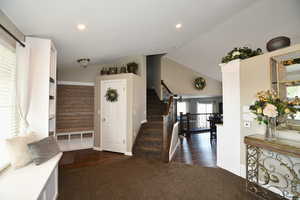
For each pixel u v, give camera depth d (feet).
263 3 9.62
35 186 4.91
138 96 14.98
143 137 13.87
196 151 13.87
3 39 5.88
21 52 6.83
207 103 29.43
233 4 9.14
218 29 12.72
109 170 9.89
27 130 7.30
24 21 6.61
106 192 7.38
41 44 8.02
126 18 8.15
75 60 13.12
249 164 8.30
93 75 15.87
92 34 9.16
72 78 15.02
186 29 11.12
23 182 5.13
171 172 9.53
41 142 6.95
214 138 18.65
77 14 7.02
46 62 8.00
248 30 12.30
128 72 14.70
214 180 8.48
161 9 8.01
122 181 8.43
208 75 23.73
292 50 6.66
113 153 13.52
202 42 15.21
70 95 14.71
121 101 13.88
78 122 14.85
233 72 9.29
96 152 13.83
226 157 9.78
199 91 23.43
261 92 7.13
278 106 6.59
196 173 9.36
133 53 14.55
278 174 7.25
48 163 6.53
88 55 12.52
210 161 11.40
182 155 12.77
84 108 15.20
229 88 9.54
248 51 9.07
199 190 7.52
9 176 5.49
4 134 6.29
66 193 7.30
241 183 8.14
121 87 13.93
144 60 16.29
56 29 7.80
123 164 10.92
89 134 15.49
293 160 6.79
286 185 6.96
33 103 7.67
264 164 7.77
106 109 14.44
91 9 6.85
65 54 11.54
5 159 6.19
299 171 6.54
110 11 7.27
